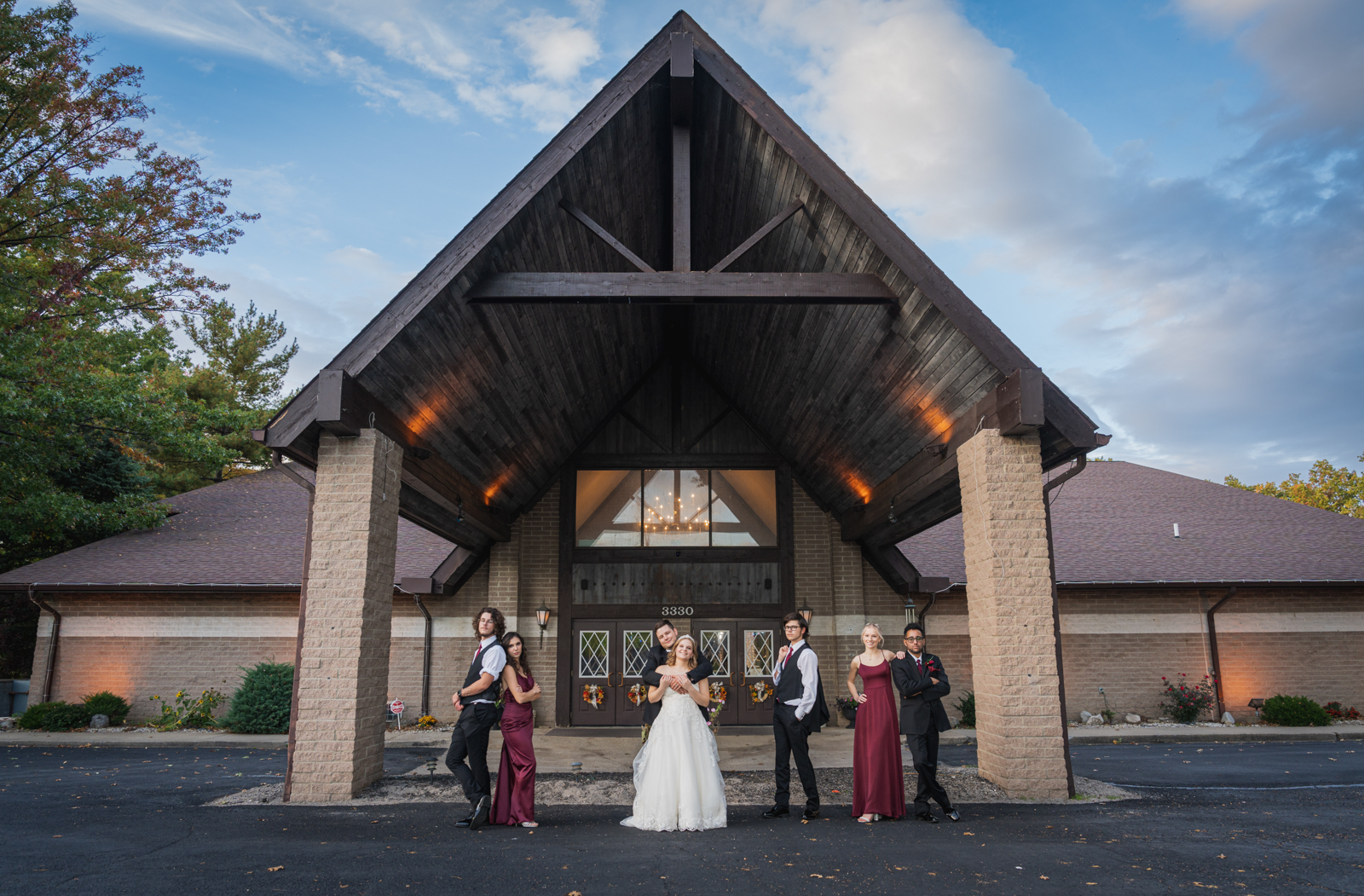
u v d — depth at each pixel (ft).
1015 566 26.25
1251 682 49.03
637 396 53.01
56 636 48.42
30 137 54.29
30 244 56.54
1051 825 20.86
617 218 37.60
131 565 49.83
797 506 51.44
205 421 64.34
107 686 47.98
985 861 16.88
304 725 25.08
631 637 49.73
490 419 37.14
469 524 42.01
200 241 58.85
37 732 44.60
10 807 23.70
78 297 56.24
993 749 25.99
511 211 27.55
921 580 48.24
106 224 55.83
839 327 33.12
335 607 25.76
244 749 40.01
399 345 27.04
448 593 48.03
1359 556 51.44
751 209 35.04
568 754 37.29
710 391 53.16
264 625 48.78
